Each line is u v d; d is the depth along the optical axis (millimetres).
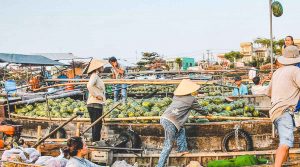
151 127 9734
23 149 7188
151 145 9727
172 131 7688
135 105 10562
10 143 7961
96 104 9195
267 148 9094
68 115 11367
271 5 8562
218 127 9336
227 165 7309
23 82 25328
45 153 8328
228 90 17719
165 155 7625
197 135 9422
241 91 14484
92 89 9117
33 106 12742
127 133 9430
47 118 11430
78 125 8930
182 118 7809
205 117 9633
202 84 11820
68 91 15781
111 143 8875
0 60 21312
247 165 7180
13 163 6781
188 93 7840
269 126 9125
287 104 5699
